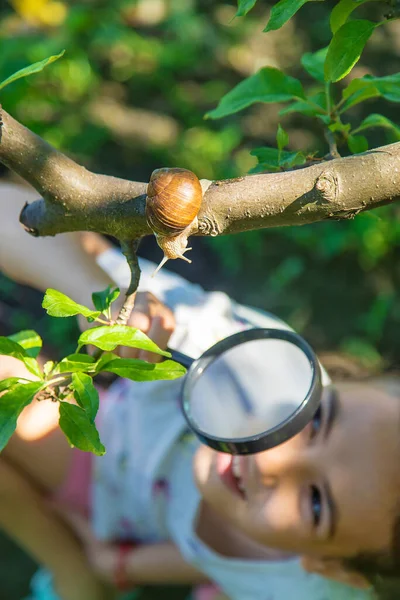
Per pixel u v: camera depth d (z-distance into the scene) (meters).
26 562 1.61
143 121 2.21
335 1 2.54
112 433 1.08
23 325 1.82
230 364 0.71
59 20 2.18
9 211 1.01
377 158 0.48
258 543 0.94
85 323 0.77
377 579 0.96
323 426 0.85
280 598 1.03
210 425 0.65
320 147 2.12
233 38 2.48
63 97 2.04
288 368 0.69
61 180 0.51
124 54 2.33
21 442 1.06
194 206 0.48
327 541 0.87
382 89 0.60
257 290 1.95
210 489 0.87
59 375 0.52
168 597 1.56
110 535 1.13
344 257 1.99
